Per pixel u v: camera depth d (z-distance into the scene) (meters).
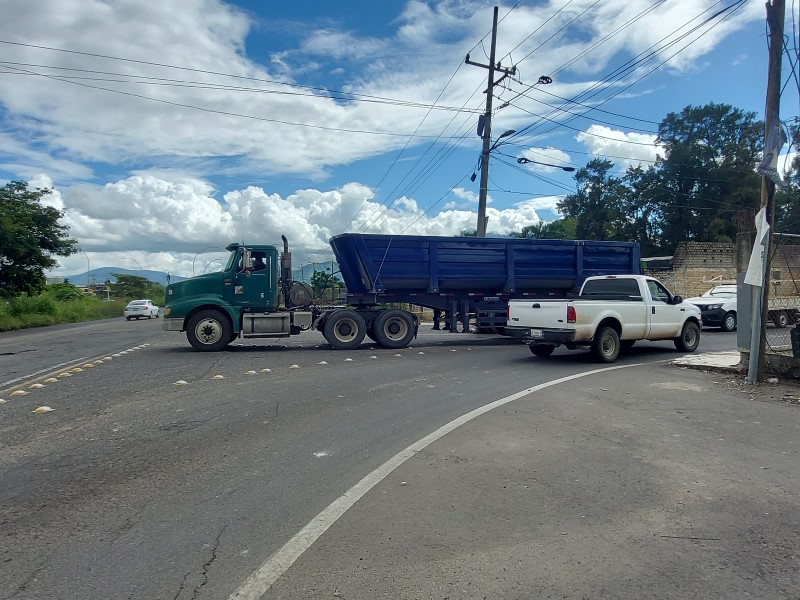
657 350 15.56
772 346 11.31
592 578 3.57
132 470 5.66
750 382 9.86
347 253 16.53
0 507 4.74
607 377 10.92
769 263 9.73
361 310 16.62
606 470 5.58
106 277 113.88
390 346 16.36
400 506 4.71
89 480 5.38
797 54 9.05
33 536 4.20
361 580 3.56
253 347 16.89
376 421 7.60
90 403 8.73
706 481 5.27
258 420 7.67
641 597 3.37
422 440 6.66
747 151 49.91
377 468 5.69
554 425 7.29
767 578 3.58
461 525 4.35
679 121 51.44
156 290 97.50
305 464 5.84
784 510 4.61
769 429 7.06
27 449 6.36
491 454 6.10
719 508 4.66
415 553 3.90
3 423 7.51
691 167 50.56
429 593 3.41
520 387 9.98
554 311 12.94
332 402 8.80
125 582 3.55
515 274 17.80
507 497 4.90
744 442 6.51
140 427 7.30
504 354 14.96
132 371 12.02
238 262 15.66
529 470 5.59
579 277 18.50
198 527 4.34
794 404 8.38
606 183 54.91
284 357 14.34
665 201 52.34
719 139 51.12
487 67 24.47
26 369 13.09
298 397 9.18
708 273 33.12
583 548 3.97
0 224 34.38
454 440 6.64
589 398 8.95
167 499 4.91
